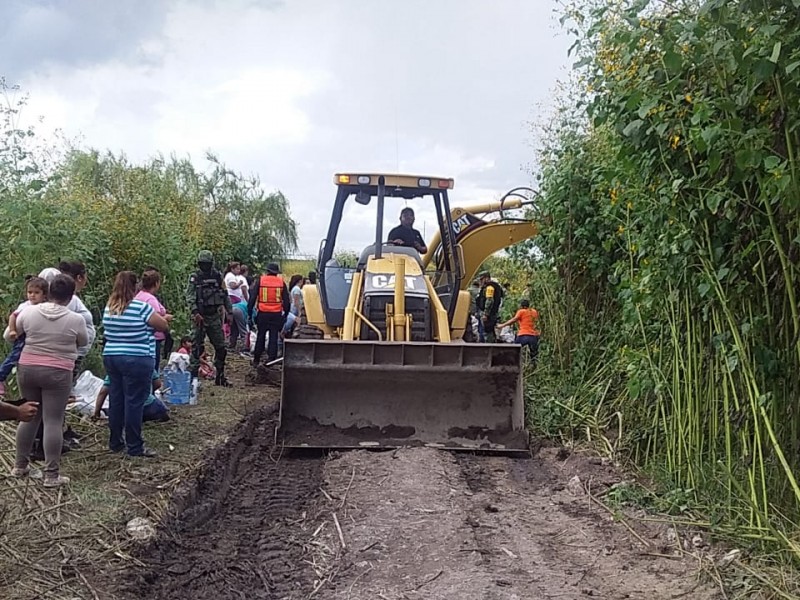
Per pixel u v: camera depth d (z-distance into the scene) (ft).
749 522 18.01
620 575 16.92
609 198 27.12
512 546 18.54
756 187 17.98
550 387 32.78
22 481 20.56
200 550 18.44
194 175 92.22
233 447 26.89
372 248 32.19
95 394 28.40
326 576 16.92
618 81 19.92
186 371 34.17
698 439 20.85
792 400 17.71
